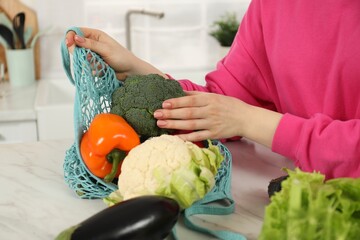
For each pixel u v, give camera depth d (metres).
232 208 0.77
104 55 0.91
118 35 2.15
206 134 0.86
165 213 0.59
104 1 2.09
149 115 0.83
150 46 2.19
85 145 0.81
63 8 2.05
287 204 0.55
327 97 1.01
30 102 1.75
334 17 0.97
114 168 0.80
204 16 2.19
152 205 0.59
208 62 2.26
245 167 0.97
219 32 2.11
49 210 0.78
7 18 1.98
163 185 0.69
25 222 0.74
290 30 1.04
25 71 1.96
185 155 0.70
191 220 0.75
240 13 2.21
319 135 0.85
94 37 0.94
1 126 1.65
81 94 0.83
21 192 0.85
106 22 2.12
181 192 0.69
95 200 0.82
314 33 1.01
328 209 0.53
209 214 0.77
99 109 0.88
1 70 2.00
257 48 1.16
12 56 1.93
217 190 0.79
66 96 2.09
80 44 0.85
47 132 1.69
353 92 0.96
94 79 0.86
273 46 1.10
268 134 0.90
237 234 0.67
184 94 0.89
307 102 1.05
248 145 1.09
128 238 0.57
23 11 2.01
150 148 0.72
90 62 0.87
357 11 0.94
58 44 2.08
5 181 0.89
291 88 1.08
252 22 1.16
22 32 1.95
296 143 0.88
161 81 0.86
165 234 0.60
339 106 0.99
